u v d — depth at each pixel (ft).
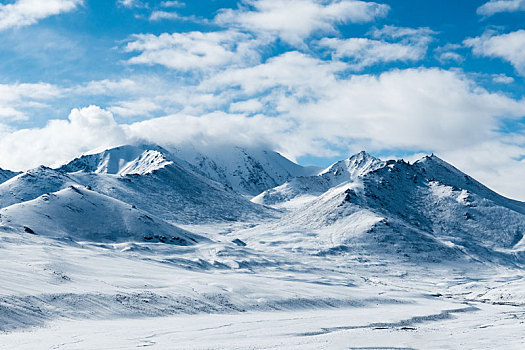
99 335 201.36
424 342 201.36
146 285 335.47
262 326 245.65
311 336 213.87
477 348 186.39
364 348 186.19
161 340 193.26
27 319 224.74
